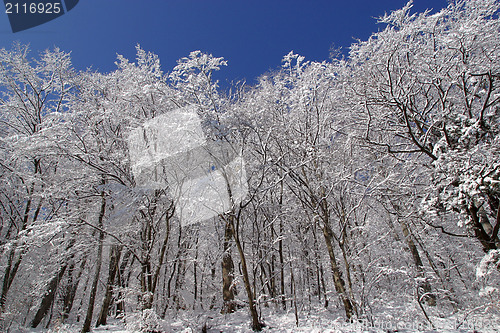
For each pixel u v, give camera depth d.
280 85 10.38
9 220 11.70
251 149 9.64
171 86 9.03
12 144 8.23
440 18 8.09
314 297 12.57
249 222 12.24
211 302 12.88
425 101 9.27
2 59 11.84
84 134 9.21
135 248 9.33
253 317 7.75
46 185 9.45
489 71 6.58
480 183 5.61
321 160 9.55
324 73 9.62
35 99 12.70
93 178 8.94
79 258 9.99
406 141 9.02
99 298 14.90
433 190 6.87
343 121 10.41
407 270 7.78
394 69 8.97
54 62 12.73
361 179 9.83
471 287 9.20
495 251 5.47
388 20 8.52
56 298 13.10
